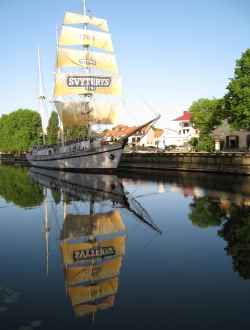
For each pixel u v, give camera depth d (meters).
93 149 51.28
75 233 14.88
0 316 7.42
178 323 7.07
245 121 40.62
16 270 10.30
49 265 10.73
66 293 8.59
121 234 14.55
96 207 21.31
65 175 47.12
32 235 14.66
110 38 61.56
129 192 27.89
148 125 47.94
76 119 58.78
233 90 41.53
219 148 63.28
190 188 28.98
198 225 15.80
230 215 17.72
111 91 60.06
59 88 57.84
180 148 80.31
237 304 7.88
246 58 41.22
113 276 9.70
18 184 35.25
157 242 13.20
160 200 23.39
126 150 80.56
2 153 121.50
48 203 22.92
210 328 6.86
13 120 105.88
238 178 35.59
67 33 58.47
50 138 97.94
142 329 6.86
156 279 9.43
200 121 63.34
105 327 6.93
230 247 12.33
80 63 58.94
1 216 18.88
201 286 8.90
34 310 7.68
